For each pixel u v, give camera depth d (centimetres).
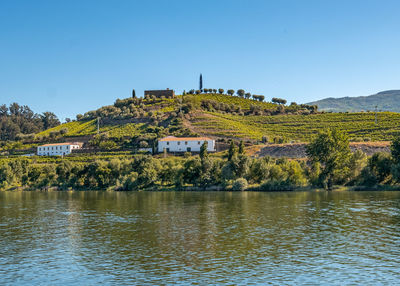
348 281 4675
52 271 5156
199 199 12631
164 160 19325
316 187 15450
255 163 16100
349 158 15300
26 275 5009
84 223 8388
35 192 16875
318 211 9562
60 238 6975
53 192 16788
